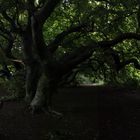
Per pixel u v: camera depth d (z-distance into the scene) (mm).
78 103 25969
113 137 16188
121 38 20266
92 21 20203
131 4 16281
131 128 17719
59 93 33219
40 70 22875
